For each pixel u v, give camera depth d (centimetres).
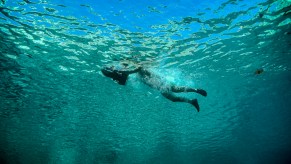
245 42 1278
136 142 3036
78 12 973
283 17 1112
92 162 4131
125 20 1023
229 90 1870
